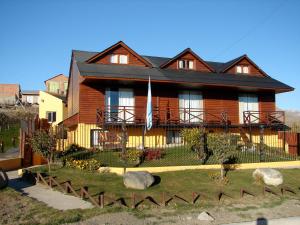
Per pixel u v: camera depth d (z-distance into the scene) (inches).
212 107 1041.5
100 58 977.5
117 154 757.9
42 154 628.7
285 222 410.6
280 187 594.9
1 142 1104.8
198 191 537.3
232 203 489.1
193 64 1080.8
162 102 982.4
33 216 389.1
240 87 988.6
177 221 397.4
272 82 1070.4
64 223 370.9
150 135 947.3
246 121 1032.8
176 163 698.8
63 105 1573.6
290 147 937.5
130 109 928.3
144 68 999.0
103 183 556.1
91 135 901.8
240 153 845.8
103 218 393.7
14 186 540.7
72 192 499.2
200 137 737.6
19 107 2338.8
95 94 922.7
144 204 458.0
